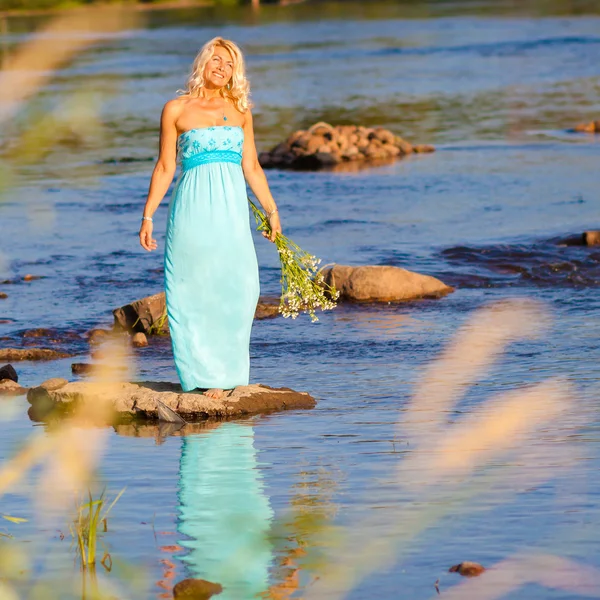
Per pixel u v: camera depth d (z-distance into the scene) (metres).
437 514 8.84
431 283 23.41
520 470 10.61
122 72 93.88
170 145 14.55
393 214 34.19
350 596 7.34
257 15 198.88
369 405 14.30
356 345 18.69
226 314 14.85
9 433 13.48
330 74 90.25
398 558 8.12
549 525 8.87
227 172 14.59
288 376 16.55
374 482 10.42
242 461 11.67
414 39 129.00
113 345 19.42
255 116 65.31
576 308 21.19
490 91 74.62
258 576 7.81
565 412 13.18
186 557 8.36
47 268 27.11
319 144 49.19
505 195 37.00
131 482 10.86
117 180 42.81
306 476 10.85
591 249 27.30
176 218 14.64
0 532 9.05
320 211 35.25
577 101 67.12
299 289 15.38
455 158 47.16
